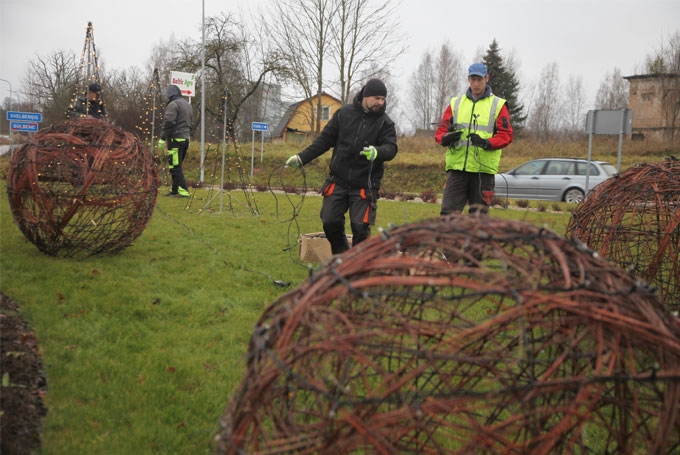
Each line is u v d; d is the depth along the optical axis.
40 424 2.89
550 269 2.05
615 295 2.00
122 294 4.85
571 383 1.91
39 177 5.63
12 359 3.40
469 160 6.28
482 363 2.03
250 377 1.99
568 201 16.77
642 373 2.02
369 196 5.31
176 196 12.27
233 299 5.07
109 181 5.76
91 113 10.98
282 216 10.48
